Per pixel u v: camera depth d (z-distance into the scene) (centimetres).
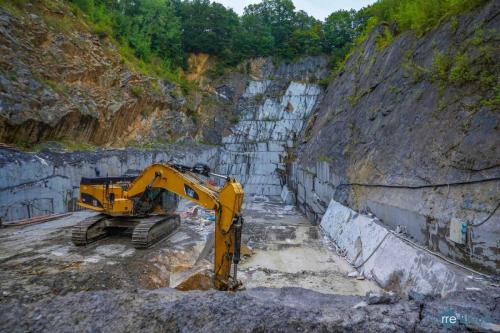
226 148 3809
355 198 1471
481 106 874
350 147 1770
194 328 446
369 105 1769
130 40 3256
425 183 958
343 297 679
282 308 491
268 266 1220
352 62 2694
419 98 1234
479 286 616
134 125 2698
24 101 1609
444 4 1369
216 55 4309
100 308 497
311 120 3288
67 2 2480
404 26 1797
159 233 1180
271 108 3884
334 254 1352
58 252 1009
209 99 4000
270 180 3622
